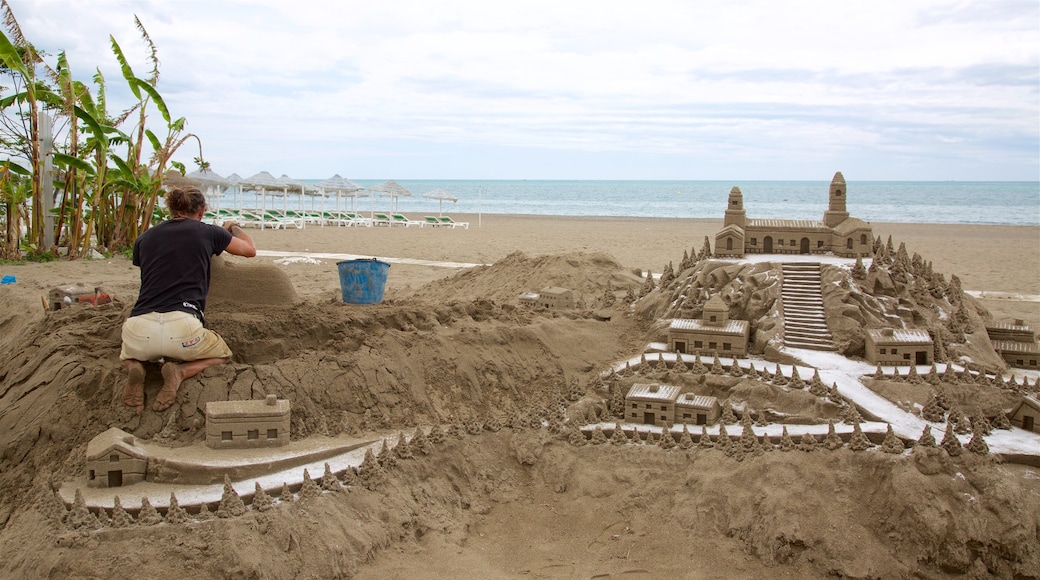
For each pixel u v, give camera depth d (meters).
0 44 32.44
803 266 23.36
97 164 37.84
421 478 15.60
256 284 17.81
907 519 14.12
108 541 12.60
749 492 15.20
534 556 14.47
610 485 16.14
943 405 17.72
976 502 14.34
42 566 12.34
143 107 37.75
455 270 42.81
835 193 25.73
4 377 17.81
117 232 39.16
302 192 85.44
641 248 57.03
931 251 58.16
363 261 19.89
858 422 16.31
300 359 17.17
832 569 13.81
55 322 18.45
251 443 15.30
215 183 73.31
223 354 16.38
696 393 19.03
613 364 20.66
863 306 21.67
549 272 30.09
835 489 14.91
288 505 13.62
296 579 12.76
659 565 14.12
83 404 15.60
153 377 15.95
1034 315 32.00
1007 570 13.88
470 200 185.75
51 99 36.16
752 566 14.10
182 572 12.31
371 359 17.69
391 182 92.06
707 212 134.88
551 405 18.36
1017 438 16.70
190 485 14.13
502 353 19.48
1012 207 155.38
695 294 22.62
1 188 35.34
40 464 15.01
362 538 13.66
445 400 17.89
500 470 16.77
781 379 18.55
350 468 14.83
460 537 14.70
